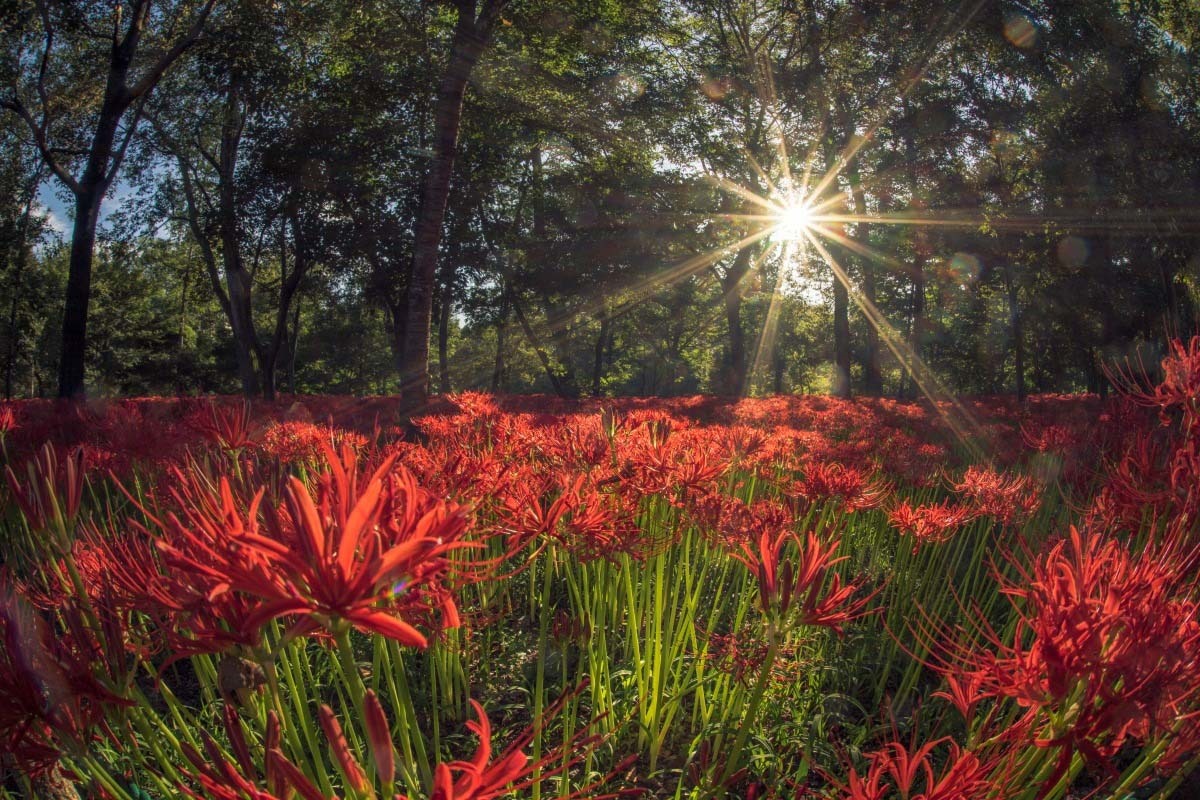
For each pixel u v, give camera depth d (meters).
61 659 1.46
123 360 52.38
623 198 30.75
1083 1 19.52
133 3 20.00
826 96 27.23
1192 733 1.52
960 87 24.23
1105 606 1.40
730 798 2.90
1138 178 17.75
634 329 42.34
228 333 56.09
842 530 5.16
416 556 1.07
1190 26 19.47
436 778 1.03
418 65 21.48
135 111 23.83
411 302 11.16
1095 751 1.40
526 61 19.50
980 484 4.13
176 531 1.34
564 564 4.05
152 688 3.87
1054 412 13.34
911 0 24.09
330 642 2.53
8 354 42.06
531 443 3.54
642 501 3.22
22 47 20.52
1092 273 20.14
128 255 31.27
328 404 14.90
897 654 4.34
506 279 31.23
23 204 27.41
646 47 27.25
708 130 28.81
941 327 32.25
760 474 5.35
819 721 3.15
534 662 4.15
